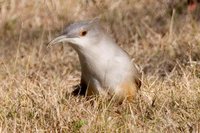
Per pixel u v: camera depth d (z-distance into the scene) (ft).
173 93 73.41
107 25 102.78
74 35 68.95
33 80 80.94
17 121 68.74
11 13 106.83
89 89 71.51
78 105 71.46
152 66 86.63
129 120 67.67
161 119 67.72
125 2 108.17
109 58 69.67
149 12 104.83
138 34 98.94
